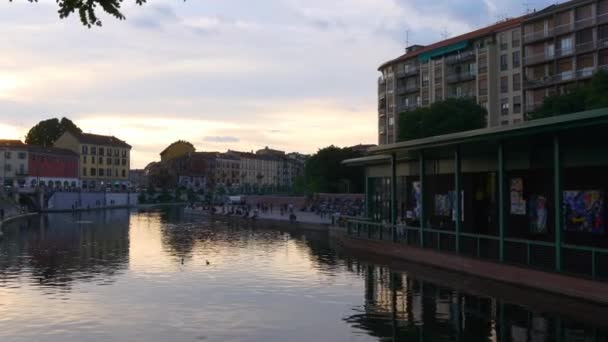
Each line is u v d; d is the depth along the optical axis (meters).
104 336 17.39
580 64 73.06
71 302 22.36
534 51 80.00
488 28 91.31
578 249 20.09
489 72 87.31
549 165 24.27
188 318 19.61
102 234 58.22
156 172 190.12
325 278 27.80
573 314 18.19
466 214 30.45
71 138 136.62
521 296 21.09
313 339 16.80
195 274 29.69
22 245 46.44
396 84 106.94
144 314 20.22
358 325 18.25
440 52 96.31
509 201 27.09
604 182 21.73
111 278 28.48
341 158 111.69
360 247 38.31
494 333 16.66
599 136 21.44
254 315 19.95
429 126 69.44
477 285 23.66
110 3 7.24
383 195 41.38
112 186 146.50
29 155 119.25
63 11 7.24
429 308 20.14
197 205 125.88
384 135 110.81
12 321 19.25
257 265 33.09
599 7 70.38
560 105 52.00
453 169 31.84
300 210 99.19
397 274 27.77
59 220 84.25
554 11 75.50
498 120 86.81
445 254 27.86
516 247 23.55
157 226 71.62
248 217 83.62
